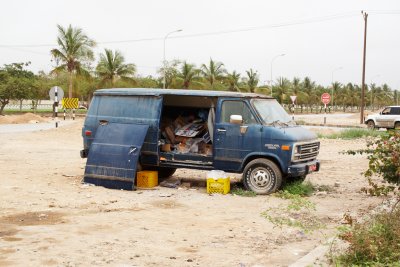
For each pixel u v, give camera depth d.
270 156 11.88
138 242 7.73
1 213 9.49
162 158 12.84
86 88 72.56
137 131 12.65
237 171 12.23
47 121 43.97
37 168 15.80
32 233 8.11
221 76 76.06
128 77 66.19
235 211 10.09
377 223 7.23
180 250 7.39
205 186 13.20
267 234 8.36
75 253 7.09
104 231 8.34
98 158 12.70
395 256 6.04
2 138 26.36
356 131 31.52
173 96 13.49
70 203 10.53
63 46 61.47
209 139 13.01
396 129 9.67
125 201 10.93
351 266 6.04
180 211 10.03
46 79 82.38
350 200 11.42
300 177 12.77
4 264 6.56
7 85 58.47
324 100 47.38
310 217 9.60
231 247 7.59
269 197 11.49
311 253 6.94
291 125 12.59
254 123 12.02
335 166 17.36
